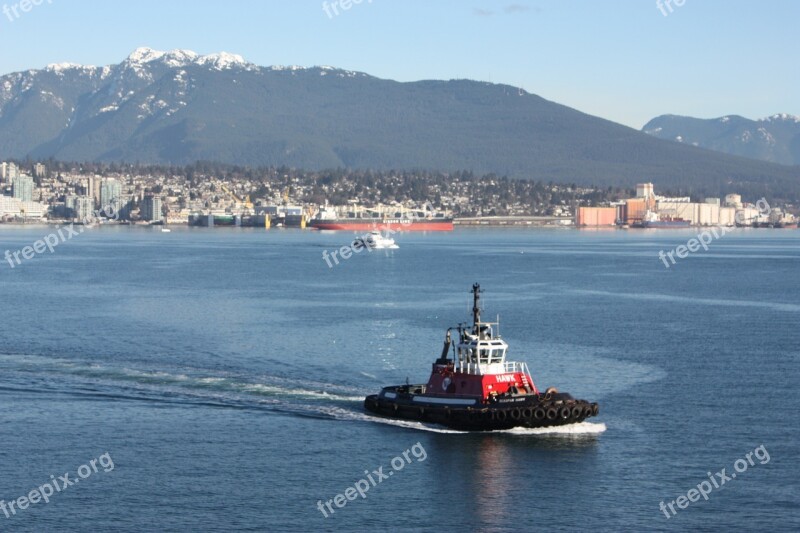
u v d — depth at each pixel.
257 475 149.00
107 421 174.88
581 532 130.62
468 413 166.12
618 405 188.00
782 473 150.38
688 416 179.88
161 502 139.75
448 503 139.38
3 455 157.50
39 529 131.88
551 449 159.38
